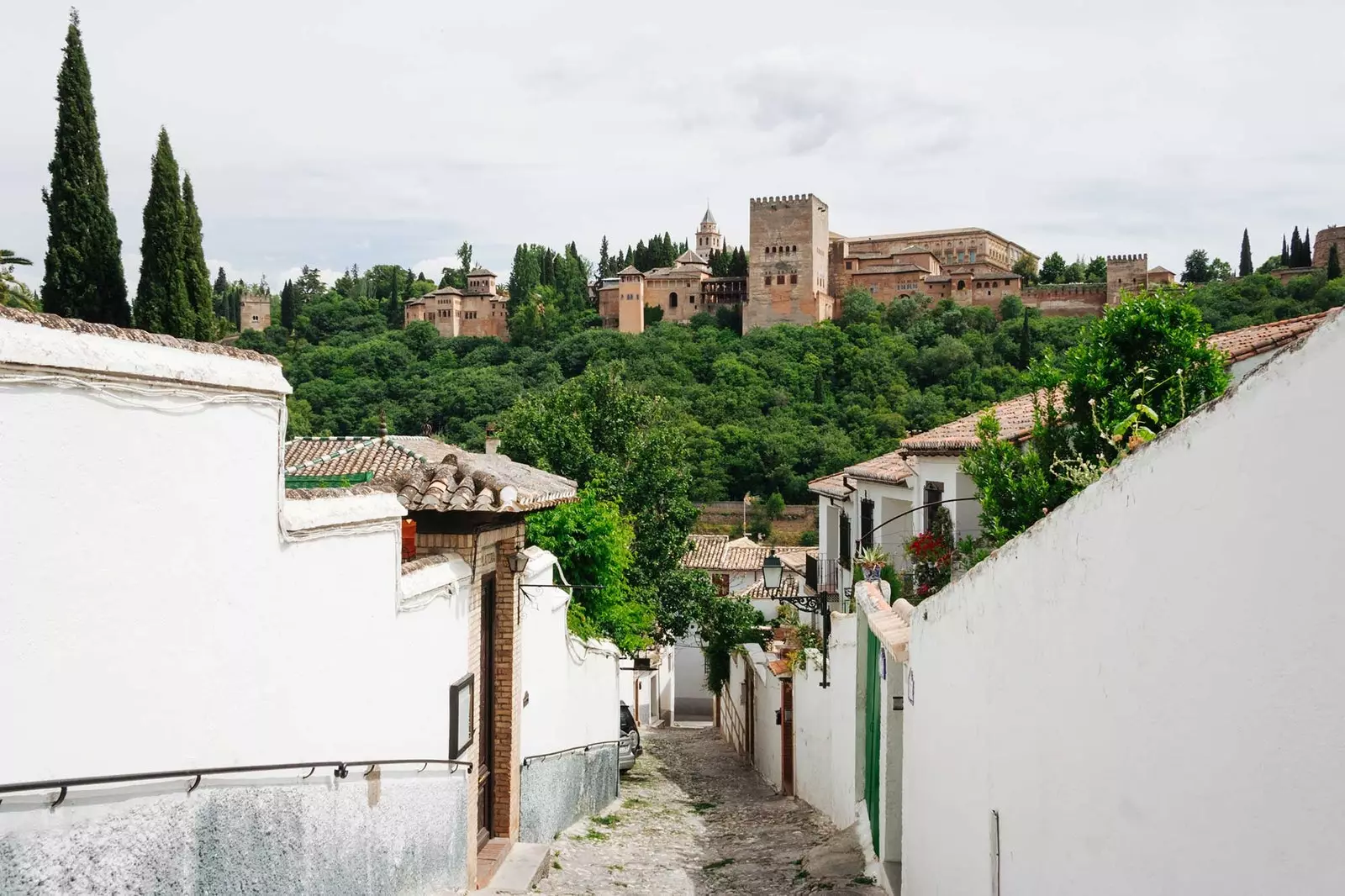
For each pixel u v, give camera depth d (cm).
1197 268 12000
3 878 329
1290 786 285
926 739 750
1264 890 296
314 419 8469
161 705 423
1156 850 364
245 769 463
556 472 2520
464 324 13288
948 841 678
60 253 2361
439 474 862
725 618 2645
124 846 387
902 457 1898
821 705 1469
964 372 8300
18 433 347
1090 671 426
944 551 1308
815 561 2342
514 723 1029
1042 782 486
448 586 799
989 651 578
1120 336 961
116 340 399
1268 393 296
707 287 12756
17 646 346
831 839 1169
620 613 1814
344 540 603
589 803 1452
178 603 436
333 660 588
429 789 750
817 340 9600
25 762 349
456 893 784
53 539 363
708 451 6756
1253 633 303
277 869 508
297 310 13975
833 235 13488
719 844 1266
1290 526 285
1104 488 409
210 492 461
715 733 3247
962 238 12850
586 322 12800
